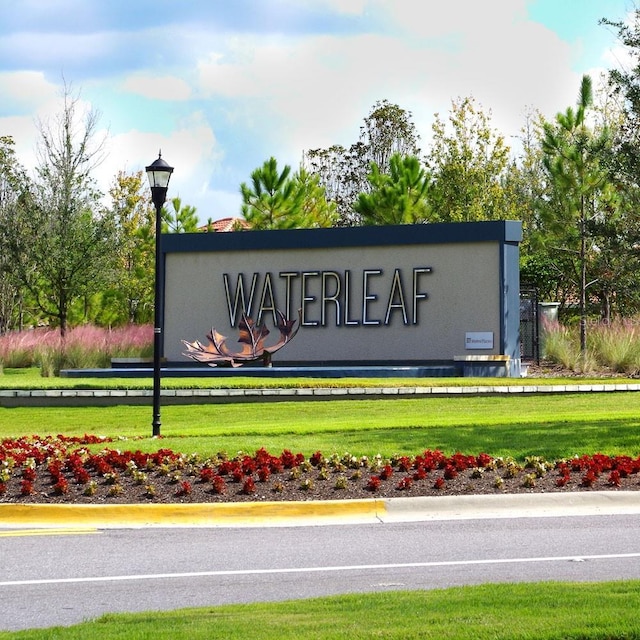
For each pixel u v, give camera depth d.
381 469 13.06
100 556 9.41
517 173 51.66
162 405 23.00
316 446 14.68
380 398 22.84
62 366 29.97
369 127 61.69
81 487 12.20
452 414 19.89
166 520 11.23
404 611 6.63
